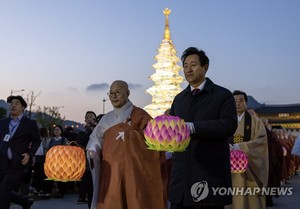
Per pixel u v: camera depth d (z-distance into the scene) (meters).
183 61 3.33
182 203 3.10
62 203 8.73
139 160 3.83
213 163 3.06
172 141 2.52
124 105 4.16
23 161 5.70
